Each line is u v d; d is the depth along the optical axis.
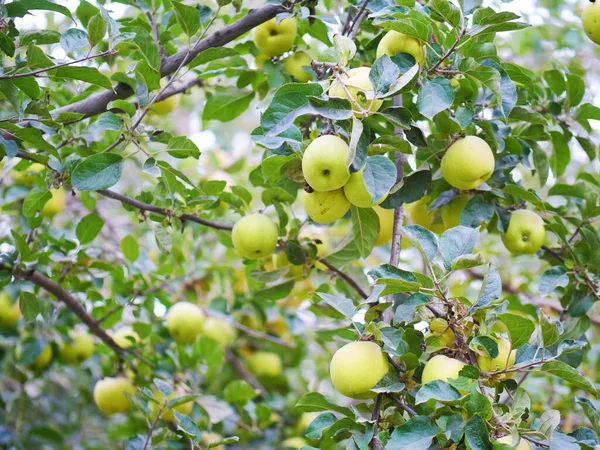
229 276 2.74
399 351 1.88
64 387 2.82
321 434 1.92
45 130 2.12
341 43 1.92
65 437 2.71
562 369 1.84
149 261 2.49
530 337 1.91
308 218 2.18
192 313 2.52
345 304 1.90
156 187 2.24
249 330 2.65
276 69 2.25
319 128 2.00
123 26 2.17
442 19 2.05
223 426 2.48
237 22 2.14
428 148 2.05
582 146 2.26
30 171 2.35
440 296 1.88
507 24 1.93
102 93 2.18
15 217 2.63
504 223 2.13
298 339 2.75
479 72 1.95
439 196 2.13
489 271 1.91
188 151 2.06
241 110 2.36
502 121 2.14
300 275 2.24
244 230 2.14
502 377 1.90
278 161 2.01
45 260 2.33
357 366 1.87
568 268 2.17
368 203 1.93
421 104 1.93
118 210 2.94
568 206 2.25
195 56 2.14
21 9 2.05
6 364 2.59
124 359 2.45
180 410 2.38
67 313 2.50
